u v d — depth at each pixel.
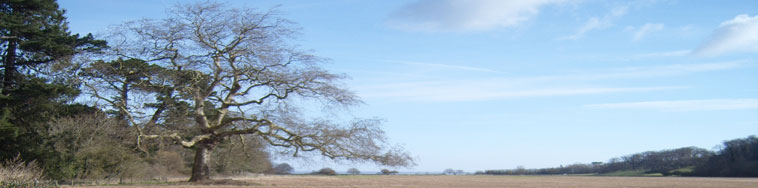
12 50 30.91
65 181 29.52
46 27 31.66
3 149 28.19
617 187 50.06
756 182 63.97
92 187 26.42
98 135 31.64
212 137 30.92
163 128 29.56
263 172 64.88
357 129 28.91
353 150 29.31
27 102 29.95
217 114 31.22
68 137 30.66
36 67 31.44
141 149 29.22
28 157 27.86
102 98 28.95
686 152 126.56
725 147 112.88
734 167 102.88
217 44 28.53
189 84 29.41
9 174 18.48
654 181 70.62
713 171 106.94
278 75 28.81
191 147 32.06
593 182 65.69
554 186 50.62
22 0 30.05
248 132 30.05
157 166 45.06
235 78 29.66
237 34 28.27
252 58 28.66
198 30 27.91
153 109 30.78
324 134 28.91
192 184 29.77
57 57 30.09
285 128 29.58
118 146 31.03
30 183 19.03
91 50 30.91
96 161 31.17
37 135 29.95
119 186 27.38
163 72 28.23
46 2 31.41
